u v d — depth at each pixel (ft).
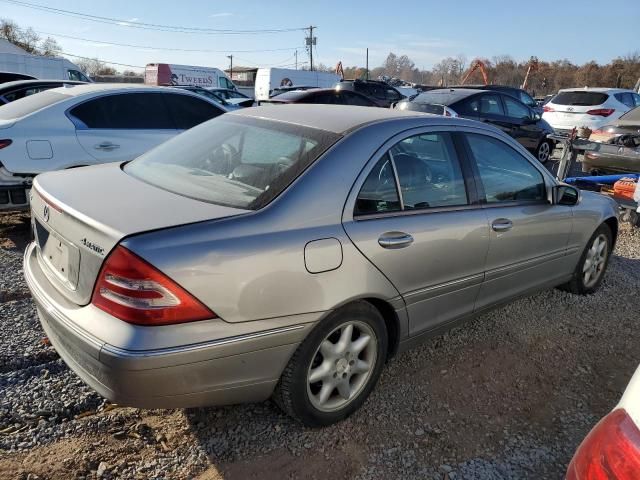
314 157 8.41
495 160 11.19
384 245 8.61
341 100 41.32
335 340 8.60
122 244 6.70
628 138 26.02
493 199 10.94
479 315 11.36
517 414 9.55
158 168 9.67
